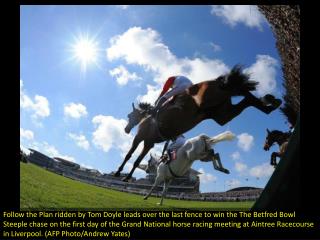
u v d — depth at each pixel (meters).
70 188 14.34
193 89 5.55
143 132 6.09
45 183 12.89
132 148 6.32
